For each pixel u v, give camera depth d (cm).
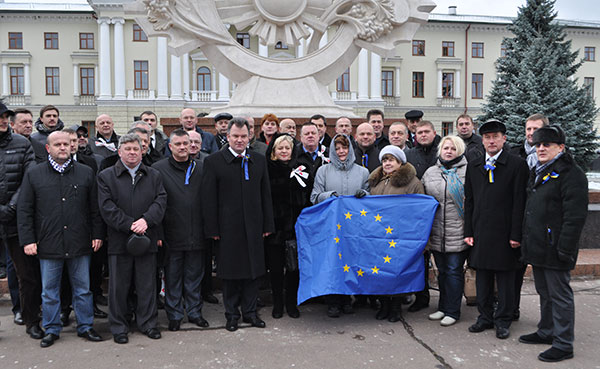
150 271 423
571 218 366
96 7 3734
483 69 4178
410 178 459
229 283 438
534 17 2108
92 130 3988
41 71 3941
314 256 449
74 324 454
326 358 372
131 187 416
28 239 395
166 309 443
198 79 3972
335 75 778
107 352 386
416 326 443
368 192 482
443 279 464
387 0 745
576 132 1877
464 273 498
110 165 466
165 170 448
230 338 415
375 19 753
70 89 3962
